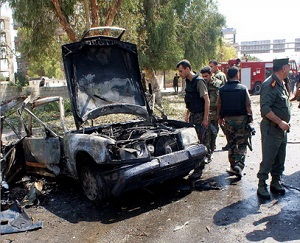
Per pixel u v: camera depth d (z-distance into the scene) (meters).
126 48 6.43
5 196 5.57
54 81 34.25
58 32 17.08
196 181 5.90
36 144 6.04
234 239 3.81
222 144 9.03
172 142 5.29
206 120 5.91
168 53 21.16
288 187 5.45
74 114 5.72
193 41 25.08
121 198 5.30
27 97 5.95
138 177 4.72
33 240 4.07
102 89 6.13
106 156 4.62
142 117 6.48
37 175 6.56
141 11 19.86
